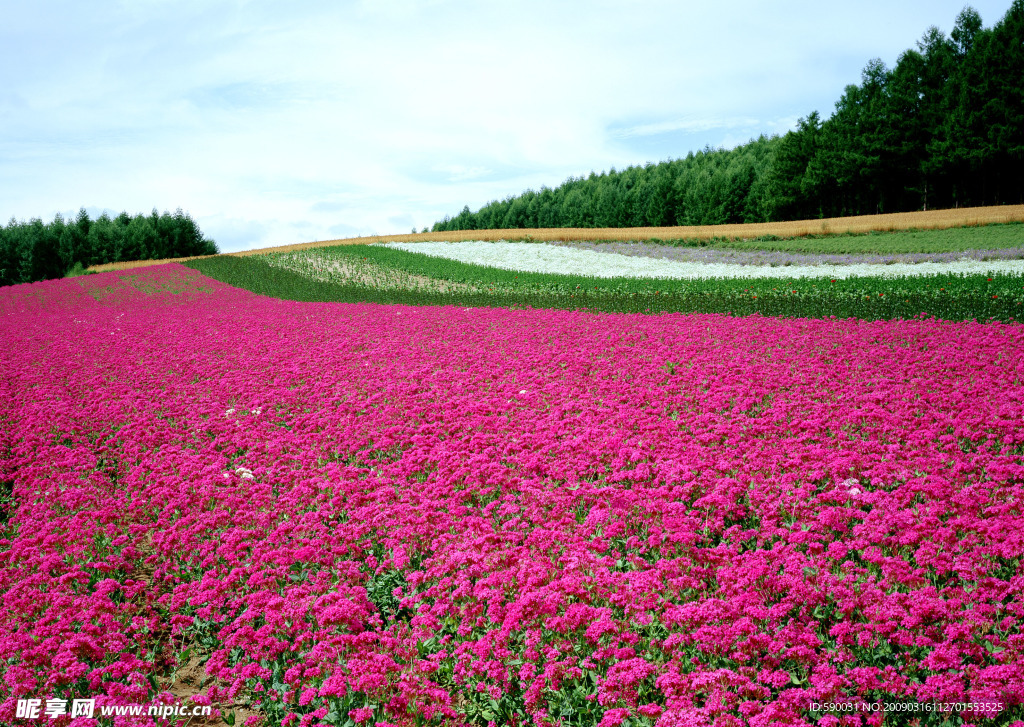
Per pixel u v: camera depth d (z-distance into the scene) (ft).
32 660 17.04
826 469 25.81
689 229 178.60
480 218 417.08
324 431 33.99
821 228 157.38
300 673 16.48
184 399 41.24
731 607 17.56
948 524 21.06
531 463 27.53
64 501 26.37
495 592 18.72
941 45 233.96
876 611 16.79
